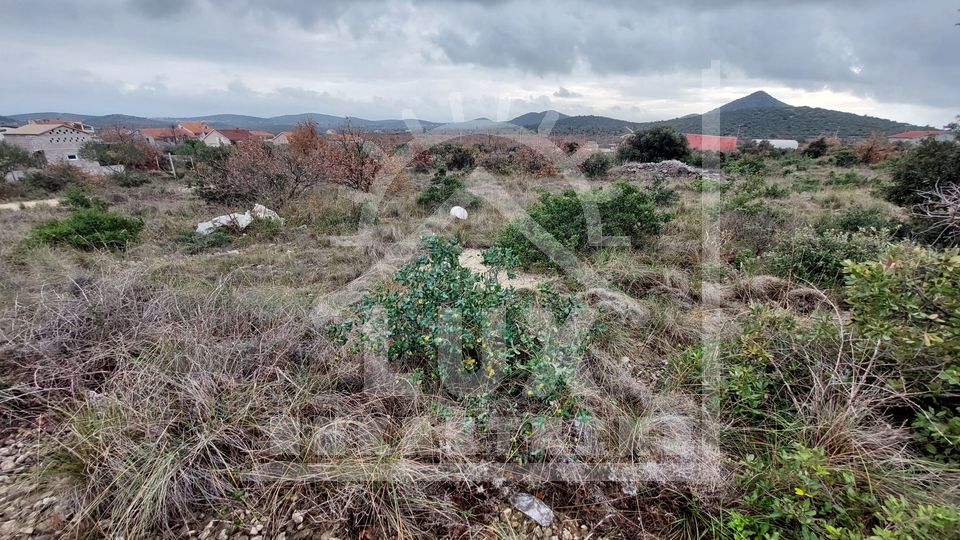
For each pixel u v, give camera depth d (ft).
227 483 5.50
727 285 11.76
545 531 5.13
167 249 16.67
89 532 4.89
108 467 5.41
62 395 7.06
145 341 8.05
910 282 5.80
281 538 4.98
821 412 5.99
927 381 5.97
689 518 5.25
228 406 6.40
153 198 32.73
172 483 5.23
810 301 10.42
